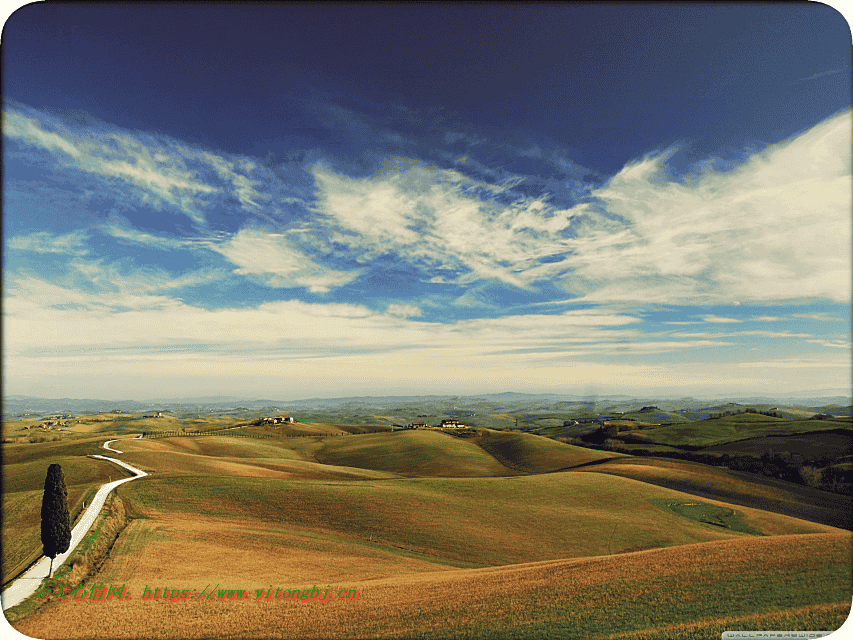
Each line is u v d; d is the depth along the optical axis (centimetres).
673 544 5481
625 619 2409
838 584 2530
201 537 4272
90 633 2453
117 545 3822
